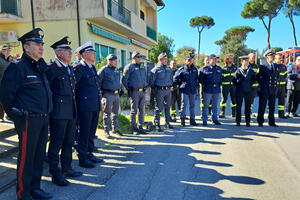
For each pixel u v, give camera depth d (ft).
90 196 9.75
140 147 16.25
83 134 12.84
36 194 9.46
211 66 22.30
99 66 23.22
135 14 48.37
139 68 19.22
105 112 18.19
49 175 11.73
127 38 52.42
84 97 12.73
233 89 26.14
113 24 39.19
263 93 21.40
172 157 14.25
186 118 26.76
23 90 8.69
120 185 10.72
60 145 10.84
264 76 21.30
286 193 9.93
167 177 11.54
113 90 17.87
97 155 14.70
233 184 10.76
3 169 11.45
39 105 8.96
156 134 19.69
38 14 34.88
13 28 35.81
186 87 22.11
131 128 21.53
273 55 21.04
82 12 34.09
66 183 10.65
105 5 34.06
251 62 21.33
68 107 10.82
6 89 8.27
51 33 34.88
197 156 14.37
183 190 10.24
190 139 18.07
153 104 31.83
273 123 21.99
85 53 13.00
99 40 38.99
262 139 17.78
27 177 8.93
